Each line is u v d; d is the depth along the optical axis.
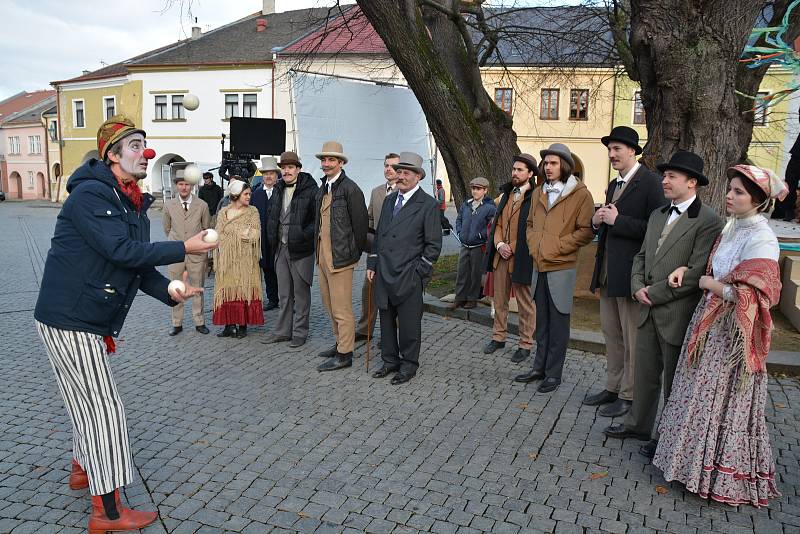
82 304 2.88
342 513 3.17
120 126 2.97
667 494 3.37
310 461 3.73
